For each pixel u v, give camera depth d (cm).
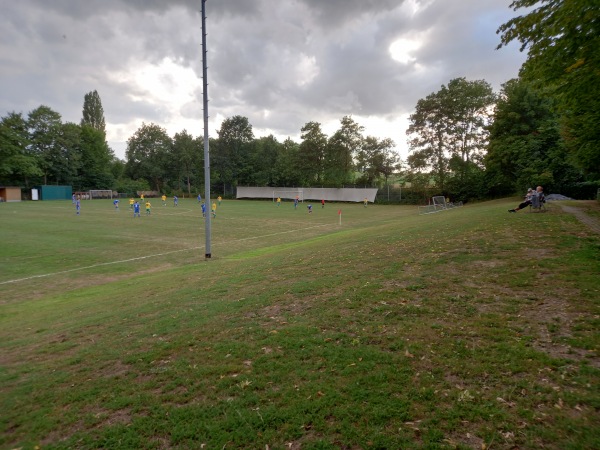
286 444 340
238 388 441
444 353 469
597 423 324
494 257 891
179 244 2327
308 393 413
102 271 1647
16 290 1359
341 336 554
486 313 579
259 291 890
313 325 611
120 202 7331
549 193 3719
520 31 790
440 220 2094
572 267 741
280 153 9338
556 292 626
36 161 8200
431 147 6006
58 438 395
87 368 565
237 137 9438
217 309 781
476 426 336
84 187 9431
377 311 638
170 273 1473
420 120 5959
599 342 455
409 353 478
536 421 334
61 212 4666
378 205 6688
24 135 8300
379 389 405
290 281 951
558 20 688
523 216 1630
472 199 5784
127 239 2514
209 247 1869
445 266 864
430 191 6191
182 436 368
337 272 964
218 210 5303
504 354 452
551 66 855
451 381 411
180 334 658
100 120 10931
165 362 548
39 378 555
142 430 386
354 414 369
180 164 9950
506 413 348
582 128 1645
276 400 408
